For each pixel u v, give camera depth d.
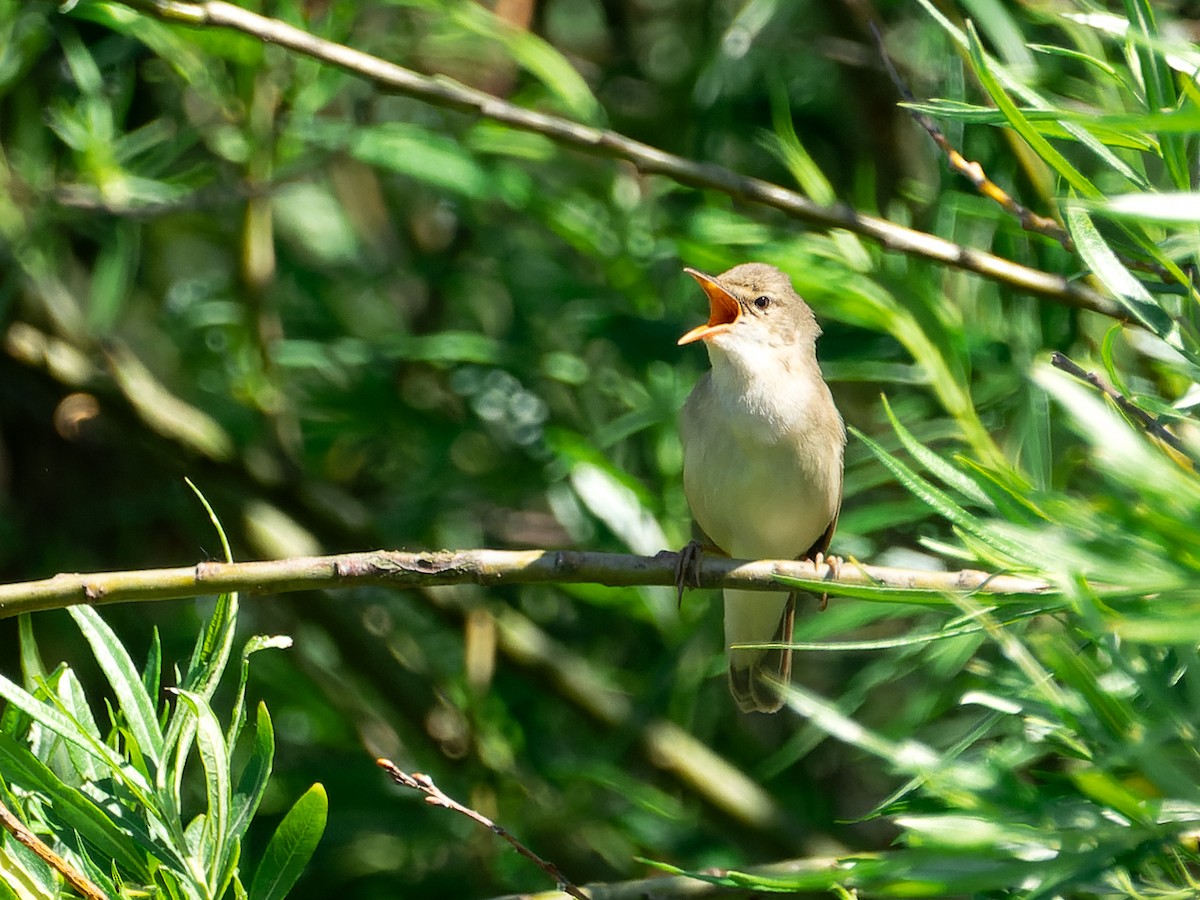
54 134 11.50
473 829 10.55
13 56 10.21
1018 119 4.94
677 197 11.73
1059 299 7.27
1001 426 8.67
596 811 10.79
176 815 5.15
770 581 7.30
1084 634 4.93
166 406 11.98
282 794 10.80
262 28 7.44
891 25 11.66
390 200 13.33
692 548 7.31
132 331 13.87
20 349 11.66
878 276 8.24
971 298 9.02
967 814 4.39
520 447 11.74
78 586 6.01
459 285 12.30
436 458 11.61
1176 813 4.42
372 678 11.58
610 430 10.56
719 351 8.92
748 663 9.27
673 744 10.80
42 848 4.86
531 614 12.47
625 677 11.84
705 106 11.36
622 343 10.68
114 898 5.02
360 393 11.91
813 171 9.21
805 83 12.11
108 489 12.41
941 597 4.70
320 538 11.92
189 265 14.37
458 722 11.50
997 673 5.89
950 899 4.78
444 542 11.87
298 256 13.27
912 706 8.86
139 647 11.49
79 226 11.16
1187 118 3.83
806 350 9.07
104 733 9.43
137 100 12.23
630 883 7.39
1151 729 4.13
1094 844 4.11
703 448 8.98
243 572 6.19
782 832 10.67
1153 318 4.94
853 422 11.12
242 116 10.41
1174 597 3.79
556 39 13.71
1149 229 5.79
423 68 11.90
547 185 11.58
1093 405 3.82
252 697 11.63
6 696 5.00
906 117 11.38
